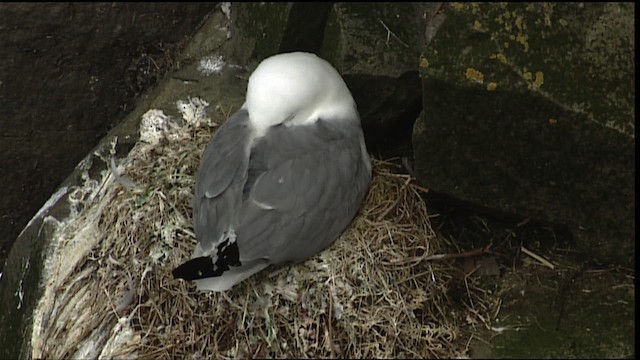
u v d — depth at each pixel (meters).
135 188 1.29
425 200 1.29
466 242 1.28
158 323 1.23
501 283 1.24
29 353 1.31
